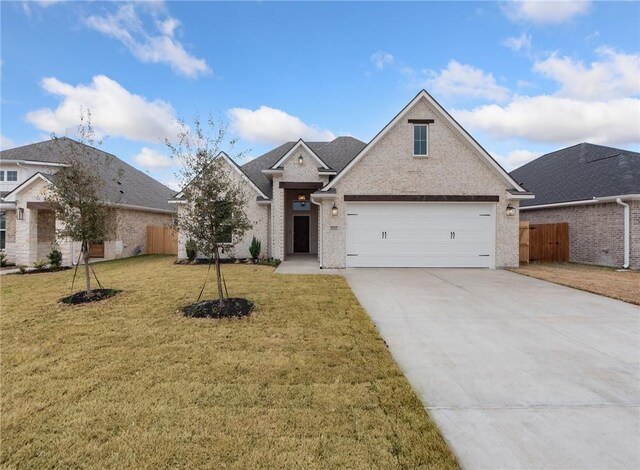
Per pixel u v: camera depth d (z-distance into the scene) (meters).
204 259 15.90
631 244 13.77
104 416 3.33
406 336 5.82
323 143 21.14
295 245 20.33
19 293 9.23
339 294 8.66
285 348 5.11
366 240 13.80
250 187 16.56
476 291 9.32
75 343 5.32
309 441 2.98
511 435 3.14
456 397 3.83
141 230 21.16
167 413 3.39
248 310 7.06
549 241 16.08
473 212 13.84
